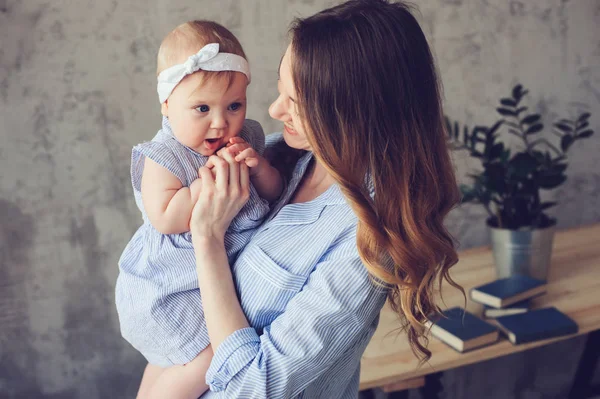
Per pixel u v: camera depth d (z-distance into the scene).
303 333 0.94
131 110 2.06
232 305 0.99
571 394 2.38
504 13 2.36
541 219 1.97
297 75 0.96
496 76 2.40
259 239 1.05
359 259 0.96
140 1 1.99
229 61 1.07
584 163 2.59
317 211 1.03
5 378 2.17
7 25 1.90
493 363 2.64
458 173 2.41
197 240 1.02
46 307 2.15
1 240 2.05
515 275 1.90
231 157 1.05
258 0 2.09
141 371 2.31
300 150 1.25
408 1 2.22
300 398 1.02
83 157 2.05
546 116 2.49
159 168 1.07
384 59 0.94
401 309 1.10
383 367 1.57
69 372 2.23
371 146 0.95
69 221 2.10
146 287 1.12
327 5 2.16
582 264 2.09
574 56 2.48
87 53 1.98
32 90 1.96
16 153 2.00
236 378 0.95
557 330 1.66
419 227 0.98
